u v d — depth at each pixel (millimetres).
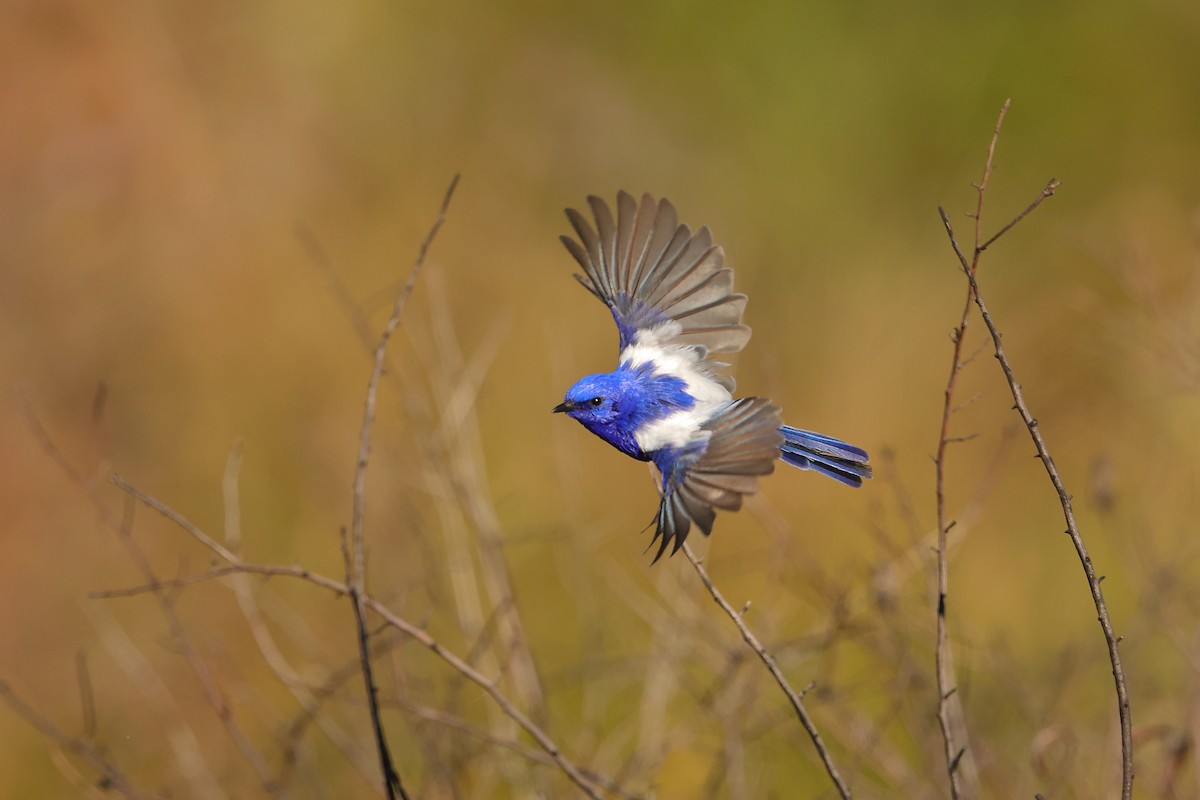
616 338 15695
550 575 12500
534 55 18750
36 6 16922
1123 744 5898
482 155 18047
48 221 16109
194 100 17344
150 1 17547
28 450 14148
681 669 9820
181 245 16203
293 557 13031
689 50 18969
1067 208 17719
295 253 16062
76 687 12227
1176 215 17141
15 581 13234
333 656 11180
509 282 16344
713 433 7480
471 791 9641
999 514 14172
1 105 16531
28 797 11492
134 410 14750
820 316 16312
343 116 17922
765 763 10250
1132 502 13203
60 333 15406
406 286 7164
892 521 13148
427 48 18500
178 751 10250
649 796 8328
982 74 18484
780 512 13336
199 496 13906
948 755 6422
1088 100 18422
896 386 15312
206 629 12203
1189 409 13602
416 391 10922
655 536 6918
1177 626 10602
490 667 9656
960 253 6266
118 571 13383
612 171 18203
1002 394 15312
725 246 17391
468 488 9820
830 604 10242
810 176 18016
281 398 14680
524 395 14672
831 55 18719
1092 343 15094
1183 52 18453
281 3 18141
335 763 10797
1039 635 12812
